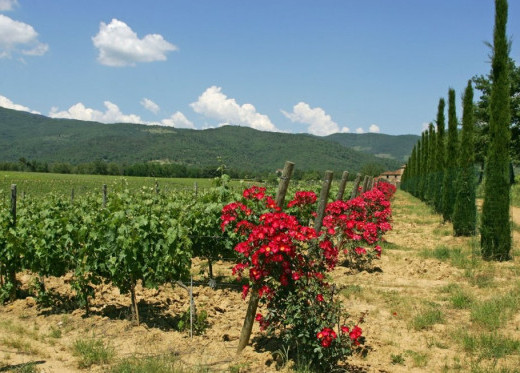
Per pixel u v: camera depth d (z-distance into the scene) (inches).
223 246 357.1
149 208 365.4
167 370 187.8
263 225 196.1
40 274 309.9
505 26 439.8
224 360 207.3
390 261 427.2
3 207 422.3
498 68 442.0
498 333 233.5
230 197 364.8
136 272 265.6
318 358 186.1
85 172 4175.7
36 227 319.6
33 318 277.3
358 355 210.2
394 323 254.4
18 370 189.9
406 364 201.2
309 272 197.0
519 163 1395.2
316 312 189.3
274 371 192.4
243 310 284.0
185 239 276.7
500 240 423.8
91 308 290.8
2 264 318.3
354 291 318.3
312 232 197.3
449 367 197.0
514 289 310.7
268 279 201.3
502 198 426.0
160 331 245.0
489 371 187.2
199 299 312.3
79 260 277.4
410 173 1990.7
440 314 264.2
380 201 602.2
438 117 932.0
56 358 208.7
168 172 3875.5
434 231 629.9
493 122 434.6
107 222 276.1
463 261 411.2
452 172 711.7
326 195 258.5
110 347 220.5
